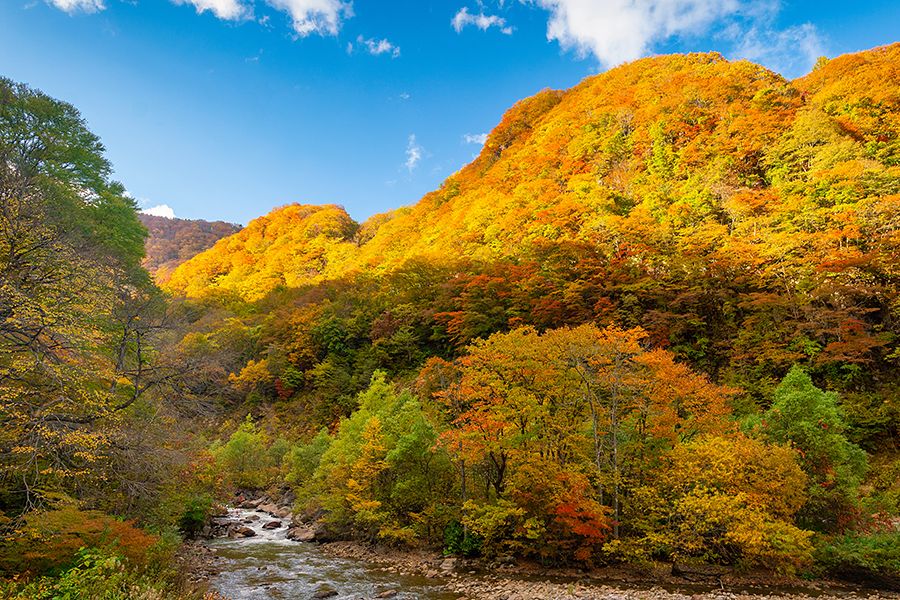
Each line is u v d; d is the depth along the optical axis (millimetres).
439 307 60906
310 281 110750
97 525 13578
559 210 72500
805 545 18953
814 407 23016
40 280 15742
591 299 48625
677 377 25312
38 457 14766
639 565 21453
